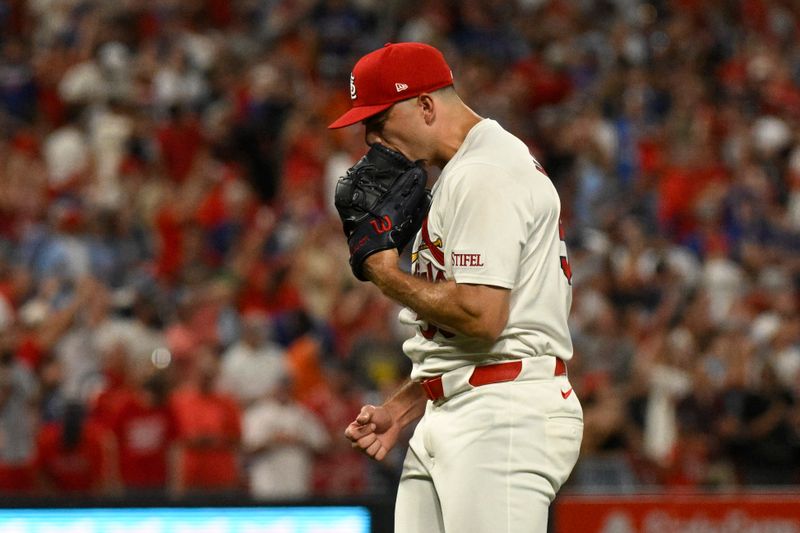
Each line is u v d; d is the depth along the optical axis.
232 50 56.50
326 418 31.64
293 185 47.47
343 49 58.75
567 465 12.38
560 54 61.62
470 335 11.91
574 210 48.62
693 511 22.67
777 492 28.30
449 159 12.80
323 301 39.66
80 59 51.31
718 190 51.31
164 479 28.97
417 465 12.83
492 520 11.96
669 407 34.19
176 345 31.50
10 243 39.62
